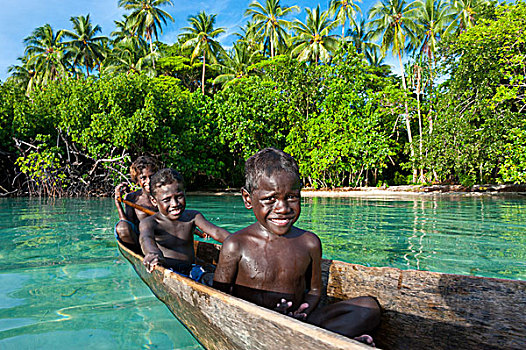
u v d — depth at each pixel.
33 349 1.64
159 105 16.94
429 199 12.82
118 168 15.45
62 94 16.31
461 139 17.17
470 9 22.61
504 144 14.86
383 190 17.53
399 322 1.94
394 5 24.98
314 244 1.89
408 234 5.11
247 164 1.75
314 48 27.17
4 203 11.23
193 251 3.04
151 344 1.71
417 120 24.39
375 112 19.03
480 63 16.25
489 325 1.71
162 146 16.81
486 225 6.04
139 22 30.95
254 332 1.32
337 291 2.23
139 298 2.38
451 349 1.80
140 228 2.76
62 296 2.40
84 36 32.16
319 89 21.33
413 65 21.67
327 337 1.06
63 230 5.29
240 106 19.36
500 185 16.09
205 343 1.67
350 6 29.41
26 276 2.87
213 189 21.69
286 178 1.62
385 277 2.04
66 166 15.31
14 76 33.00
